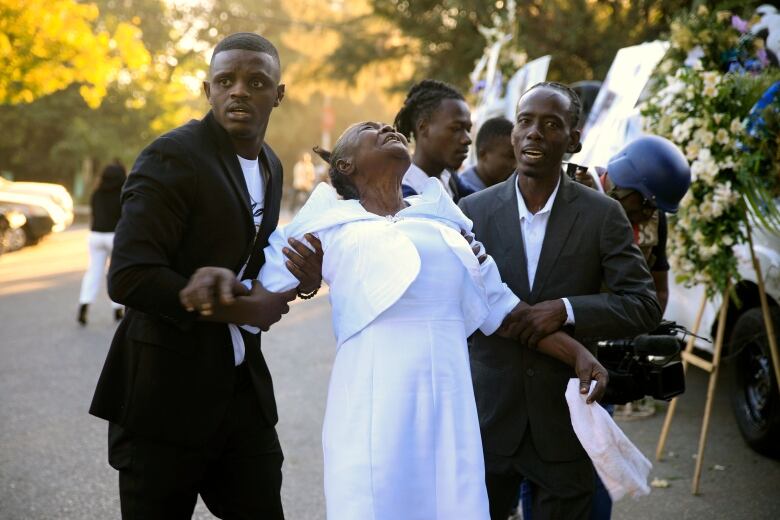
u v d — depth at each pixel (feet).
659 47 17.83
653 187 11.64
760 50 16.12
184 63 100.68
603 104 19.10
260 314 8.46
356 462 8.05
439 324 8.41
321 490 15.23
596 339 9.54
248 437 9.10
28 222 53.01
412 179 12.39
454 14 52.70
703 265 15.64
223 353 8.73
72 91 94.79
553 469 9.62
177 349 8.50
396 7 56.49
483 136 14.32
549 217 9.80
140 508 8.66
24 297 35.50
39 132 97.50
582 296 9.39
